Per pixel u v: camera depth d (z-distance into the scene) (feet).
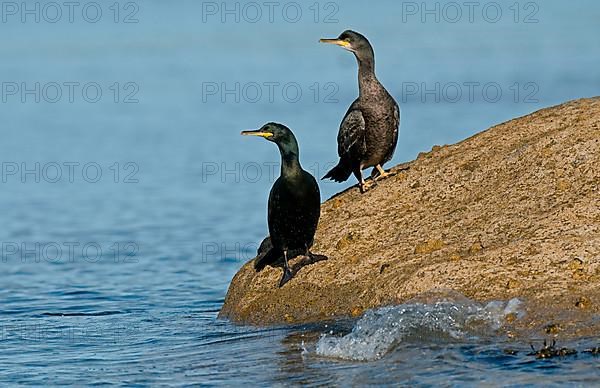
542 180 44.62
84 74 211.20
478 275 39.73
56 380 37.96
